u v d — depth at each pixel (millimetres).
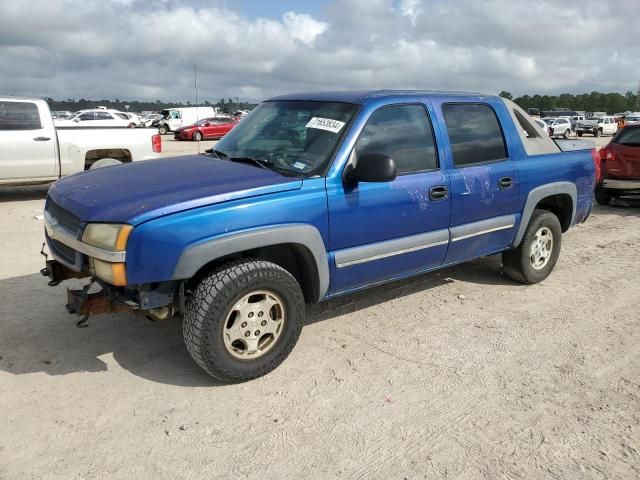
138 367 3729
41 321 4398
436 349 4125
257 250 3746
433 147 4410
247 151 4238
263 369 3578
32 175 10016
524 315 4816
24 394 3357
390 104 4176
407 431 3121
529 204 5168
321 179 3703
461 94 4805
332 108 4152
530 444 3031
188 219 3180
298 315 3674
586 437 3102
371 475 2760
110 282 3154
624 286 5648
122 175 3844
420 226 4305
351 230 3871
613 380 3738
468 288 5473
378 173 3611
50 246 3805
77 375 3605
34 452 2844
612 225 8844
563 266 6344
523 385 3645
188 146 26781
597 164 6027
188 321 3326
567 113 47594
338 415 3252
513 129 5098
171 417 3182
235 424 3137
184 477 2703
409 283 5562
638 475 2801
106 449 2887
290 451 2920
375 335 4336
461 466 2844
